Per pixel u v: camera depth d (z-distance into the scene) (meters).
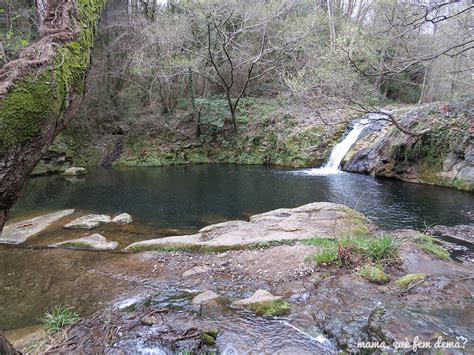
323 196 10.47
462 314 3.73
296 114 17.52
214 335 3.68
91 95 18.16
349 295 4.38
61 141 16.75
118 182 13.50
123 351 3.45
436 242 6.34
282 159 17.28
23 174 1.45
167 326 3.88
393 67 6.64
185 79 19.30
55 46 1.58
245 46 18.23
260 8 17.09
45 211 9.46
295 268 5.22
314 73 14.80
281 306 4.20
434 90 19.84
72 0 1.77
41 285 5.17
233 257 5.91
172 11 19.52
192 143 18.75
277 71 18.48
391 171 12.94
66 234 7.48
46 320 4.08
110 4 19.33
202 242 6.47
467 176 10.90
